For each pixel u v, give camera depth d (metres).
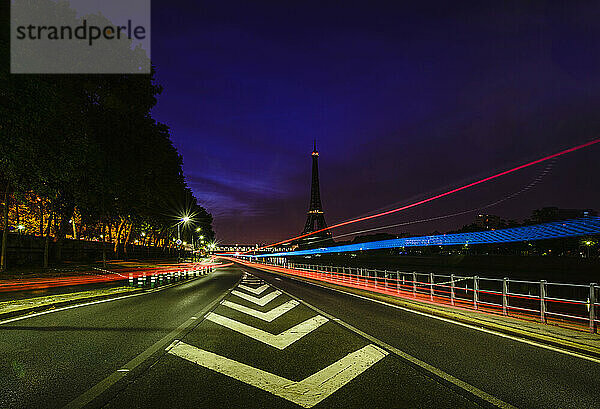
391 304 16.34
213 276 41.44
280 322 11.38
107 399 5.17
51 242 41.84
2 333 9.41
